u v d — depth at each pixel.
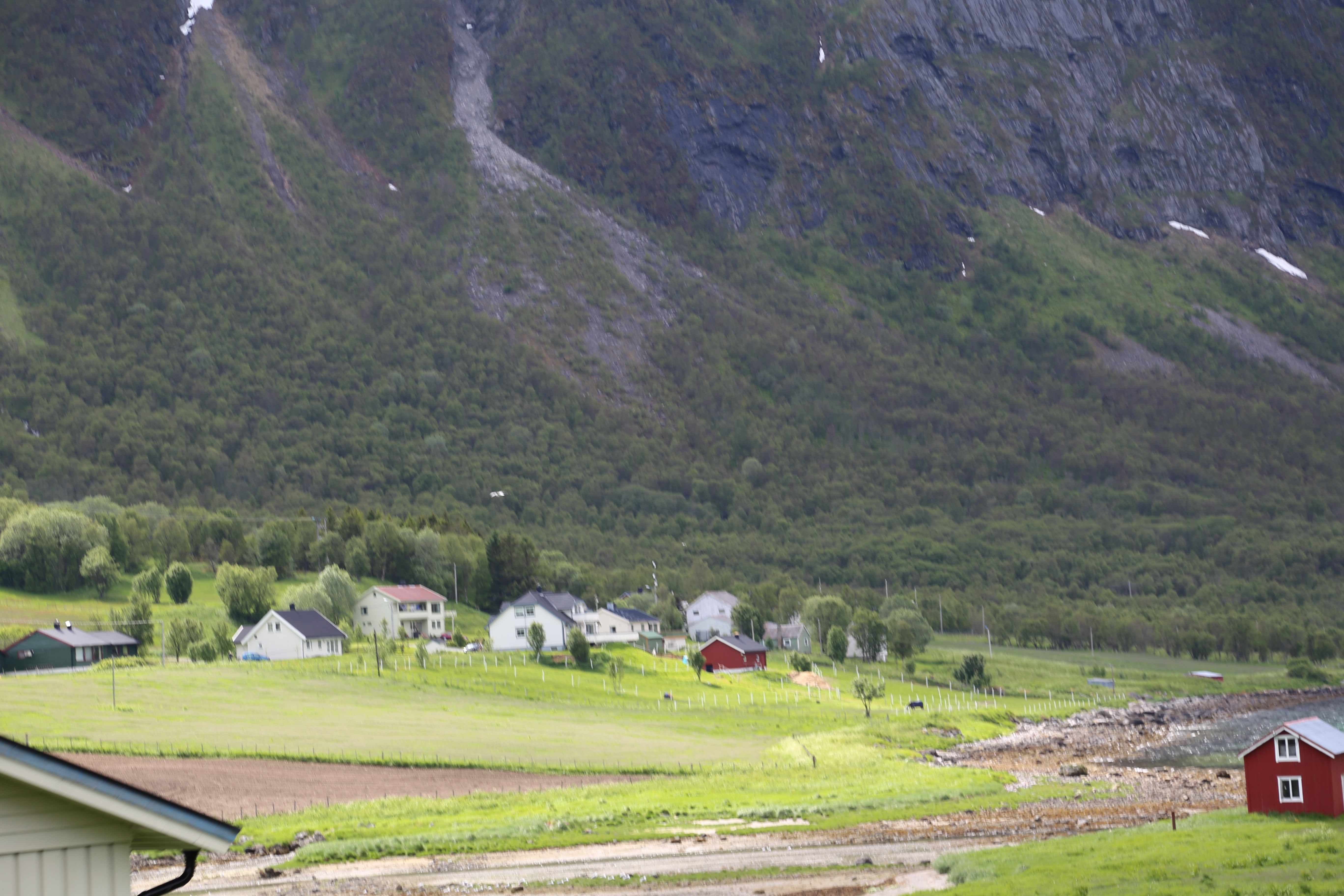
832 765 91.44
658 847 55.28
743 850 54.44
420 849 54.47
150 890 16.23
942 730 124.25
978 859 48.28
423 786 76.50
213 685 117.56
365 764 84.06
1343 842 45.88
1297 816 56.62
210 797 70.25
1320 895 36.81
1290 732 57.50
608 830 60.19
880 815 65.50
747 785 79.25
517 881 47.75
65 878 15.20
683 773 86.69
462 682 130.50
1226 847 47.16
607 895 44.84
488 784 78.44
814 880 46.97
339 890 46.25
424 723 104.31
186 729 93.00
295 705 109.62
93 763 79.06
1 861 14.80
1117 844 50.03
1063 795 76.75
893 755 99.81
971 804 71.19
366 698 116.31
